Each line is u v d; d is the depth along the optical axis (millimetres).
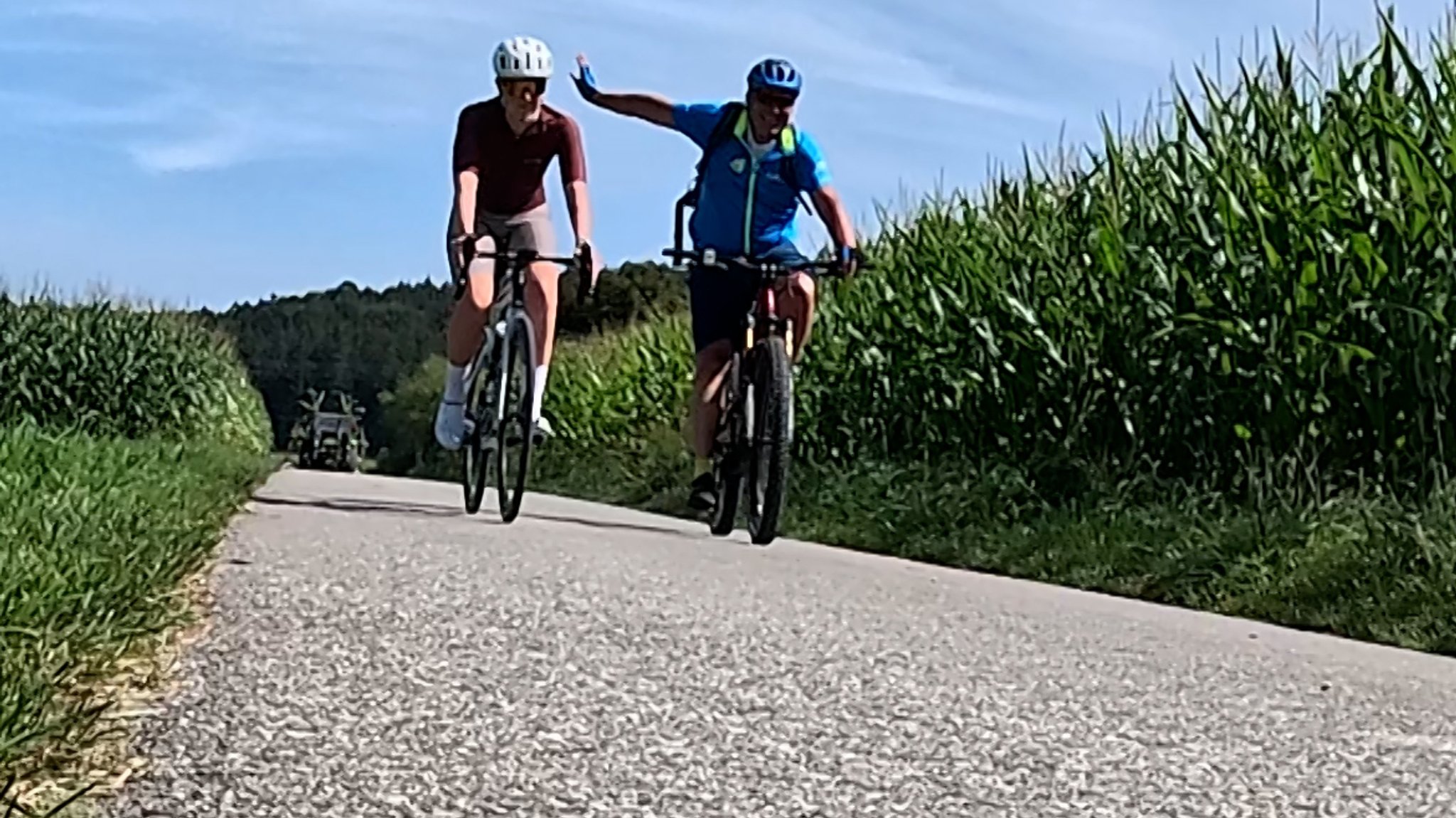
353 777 2779
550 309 7520
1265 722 3736
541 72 7199
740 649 4148
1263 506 7945
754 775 2979
